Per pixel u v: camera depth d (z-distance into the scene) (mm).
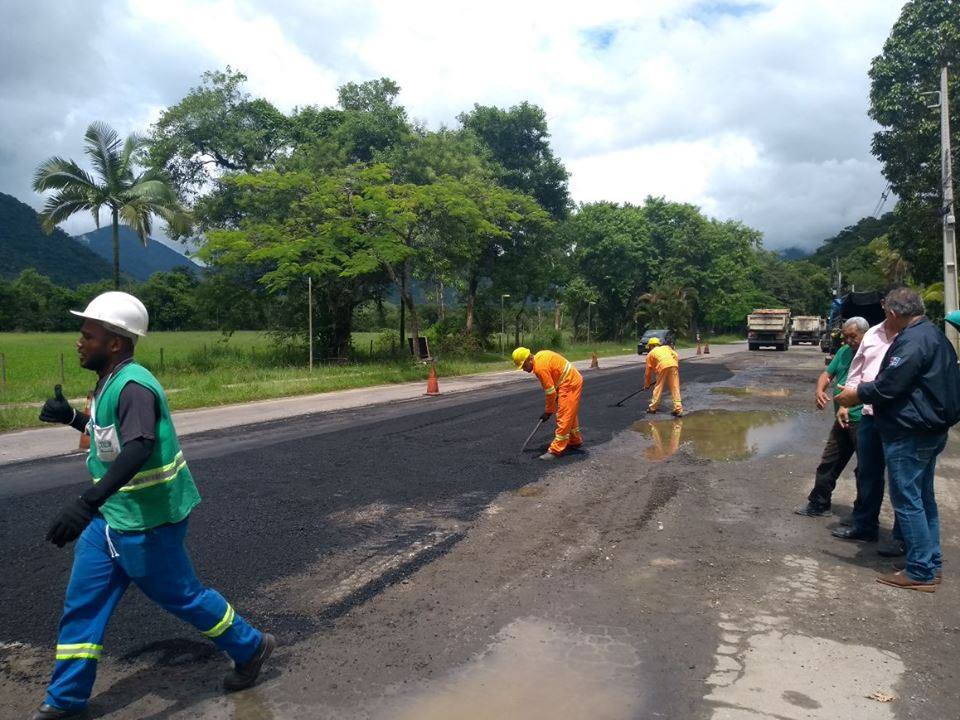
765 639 3459
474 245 27844
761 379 18969
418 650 3330
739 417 11320
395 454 8094
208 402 13812
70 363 25781
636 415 11586
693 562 4578
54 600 3936
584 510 5781
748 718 2754
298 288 26203
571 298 53250
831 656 3285
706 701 2879
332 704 2859
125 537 2707
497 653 3299
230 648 2893
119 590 2812
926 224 26562
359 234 22688
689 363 26859
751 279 81438
